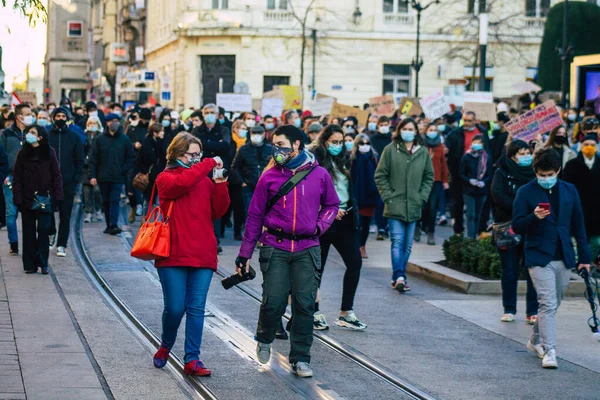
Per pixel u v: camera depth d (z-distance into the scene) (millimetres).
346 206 11461
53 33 105188
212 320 11898
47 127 18688
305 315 9445
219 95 29703
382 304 13344
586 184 13398
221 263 16609
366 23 54406
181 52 56000
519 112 24953
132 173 22109
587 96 27391
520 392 9078
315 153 11406
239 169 19047
